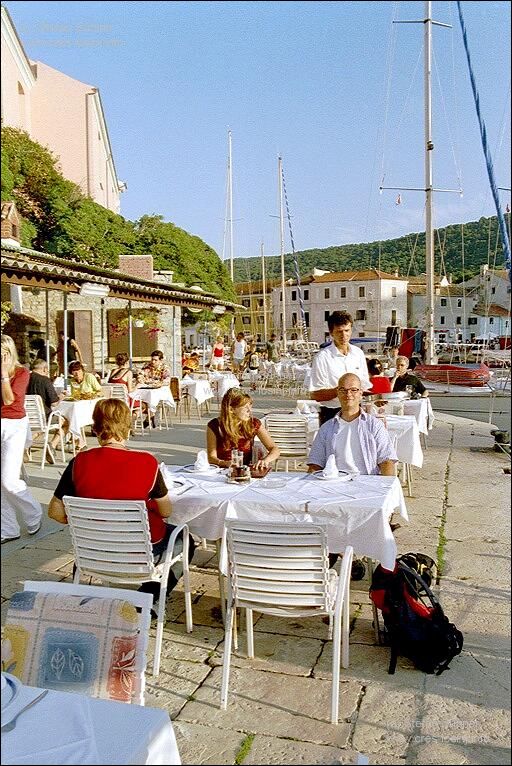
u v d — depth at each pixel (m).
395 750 2.99
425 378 23.36
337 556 4.67
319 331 85.25
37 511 6.31
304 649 4.01
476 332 74.94
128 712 2.01
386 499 4.10
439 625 3.68
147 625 2.60
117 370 13.40
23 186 25.06
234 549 3.57
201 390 15.68
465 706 3.34
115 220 28.89
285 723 3.23
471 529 6.30
